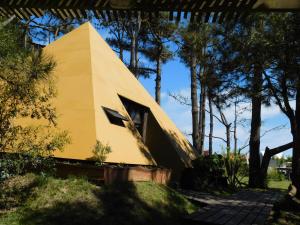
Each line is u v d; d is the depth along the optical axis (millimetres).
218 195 13828
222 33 14828
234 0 2545
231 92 15266
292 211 12039
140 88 16000
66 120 10188
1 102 6520
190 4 2611
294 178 13844
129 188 9203
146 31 30500
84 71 11578
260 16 13492
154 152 15023
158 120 15406
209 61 16109
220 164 17422
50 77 6559
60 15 2869
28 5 2805
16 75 6102
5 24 5312
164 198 9906
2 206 6688
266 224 9742
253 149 21406
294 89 15016
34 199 7074
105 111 11055
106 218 7246
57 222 6480
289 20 12805
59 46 12672
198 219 8492
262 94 14883
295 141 14375
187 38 24250
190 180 14539
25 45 6262
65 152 9523
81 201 7508
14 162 6664
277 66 13664
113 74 13516
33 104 7102
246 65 14391
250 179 21141
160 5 2641
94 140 9703
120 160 10305
